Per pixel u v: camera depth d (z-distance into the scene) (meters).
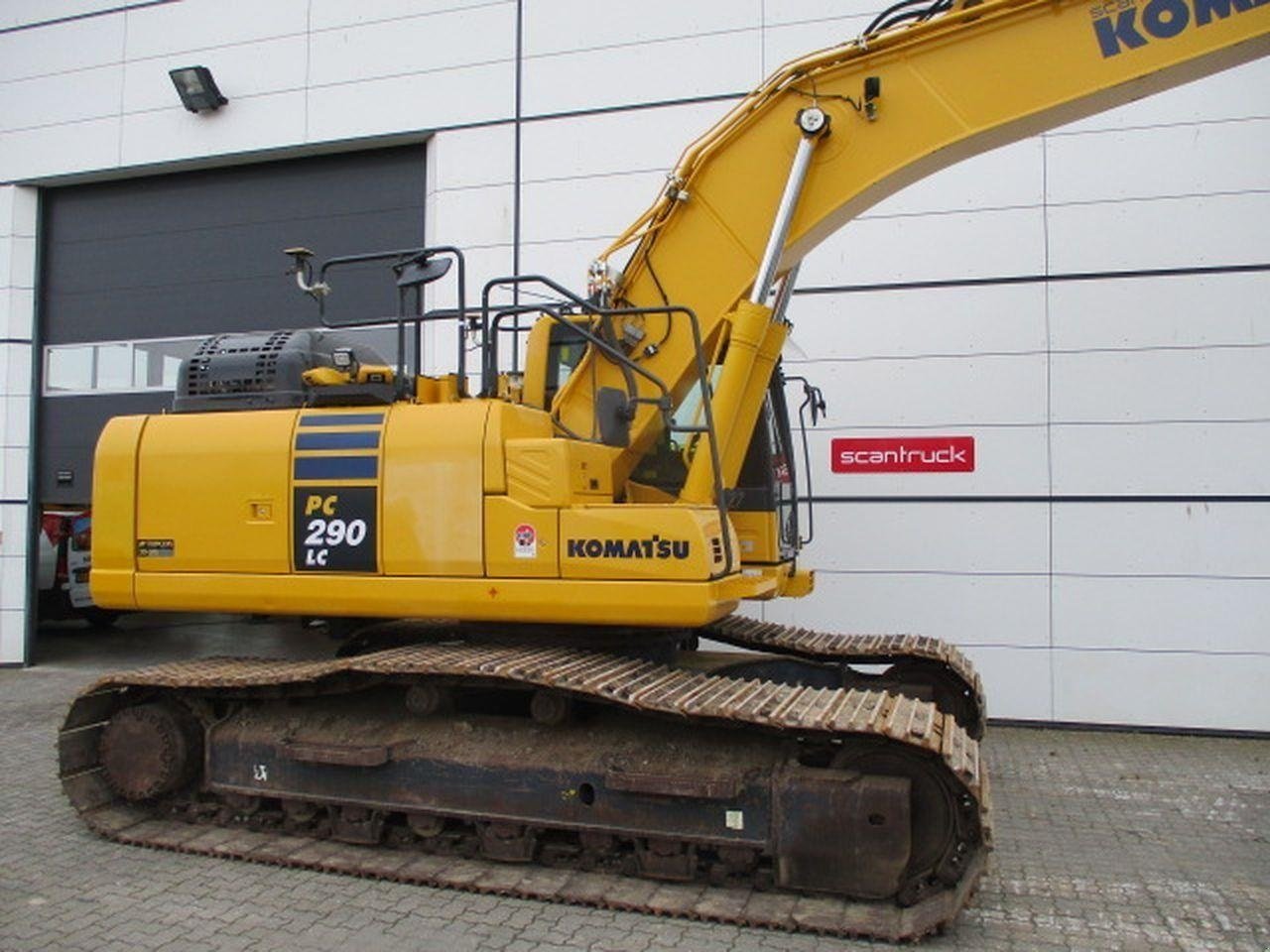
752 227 4.82
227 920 3.76
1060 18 4.41
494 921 3.75
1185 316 6.89
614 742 4.21
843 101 4.66
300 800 4.55
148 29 9.20
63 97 9.45
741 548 5.71
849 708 3.93
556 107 8.16
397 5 8.55
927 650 5.68
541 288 8.13
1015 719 7.10
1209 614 6.81
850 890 3.75
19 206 9.60
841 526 7.42
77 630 12.20
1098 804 5.30
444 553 4.42
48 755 6.33
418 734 4.46
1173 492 6.88
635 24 8.00
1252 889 4.13
